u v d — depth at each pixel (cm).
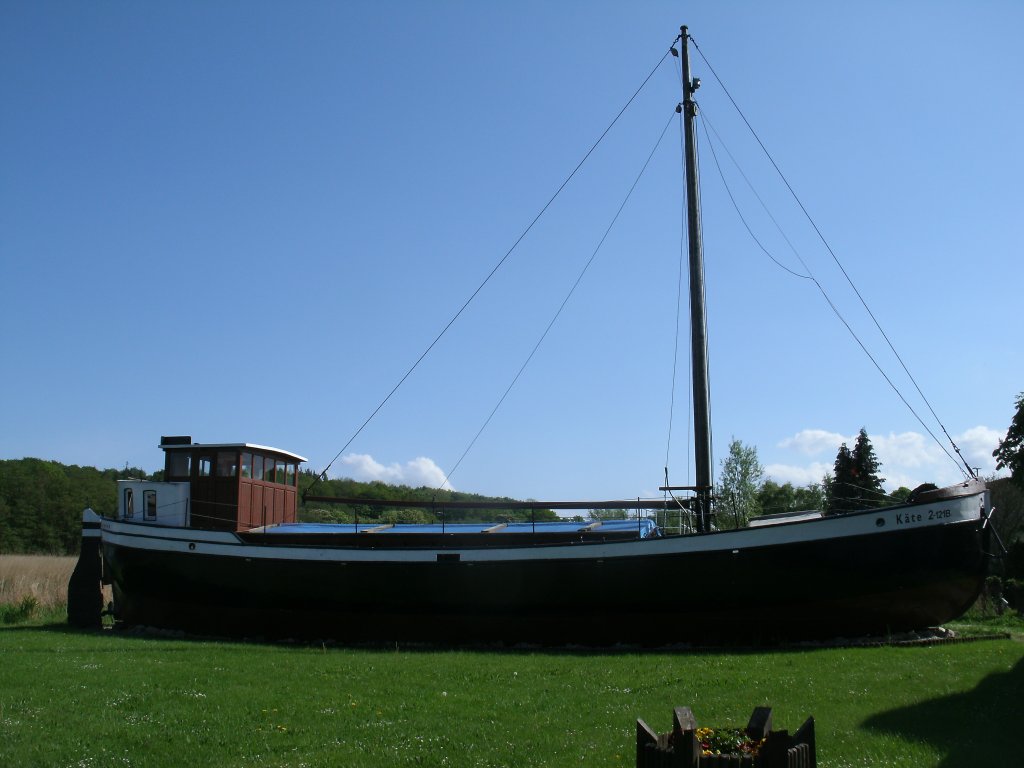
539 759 866
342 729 1002
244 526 2367
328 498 2506
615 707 1086
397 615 2064
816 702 1088
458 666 1478
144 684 1278
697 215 2156
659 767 604
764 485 5544
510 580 1961
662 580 1859
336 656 1658
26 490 6906
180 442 2427
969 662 1377
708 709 1054
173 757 898
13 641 1936
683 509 2088
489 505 2202
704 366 2072
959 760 828
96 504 7131
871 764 820
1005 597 2511
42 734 985
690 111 2192
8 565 3672
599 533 2125
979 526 1797
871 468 4731
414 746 926
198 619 2253
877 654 1510
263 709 1098
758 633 1853
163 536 2255
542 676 1344
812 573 1783
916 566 1759
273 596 2142
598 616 1925
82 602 2391
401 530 2247
